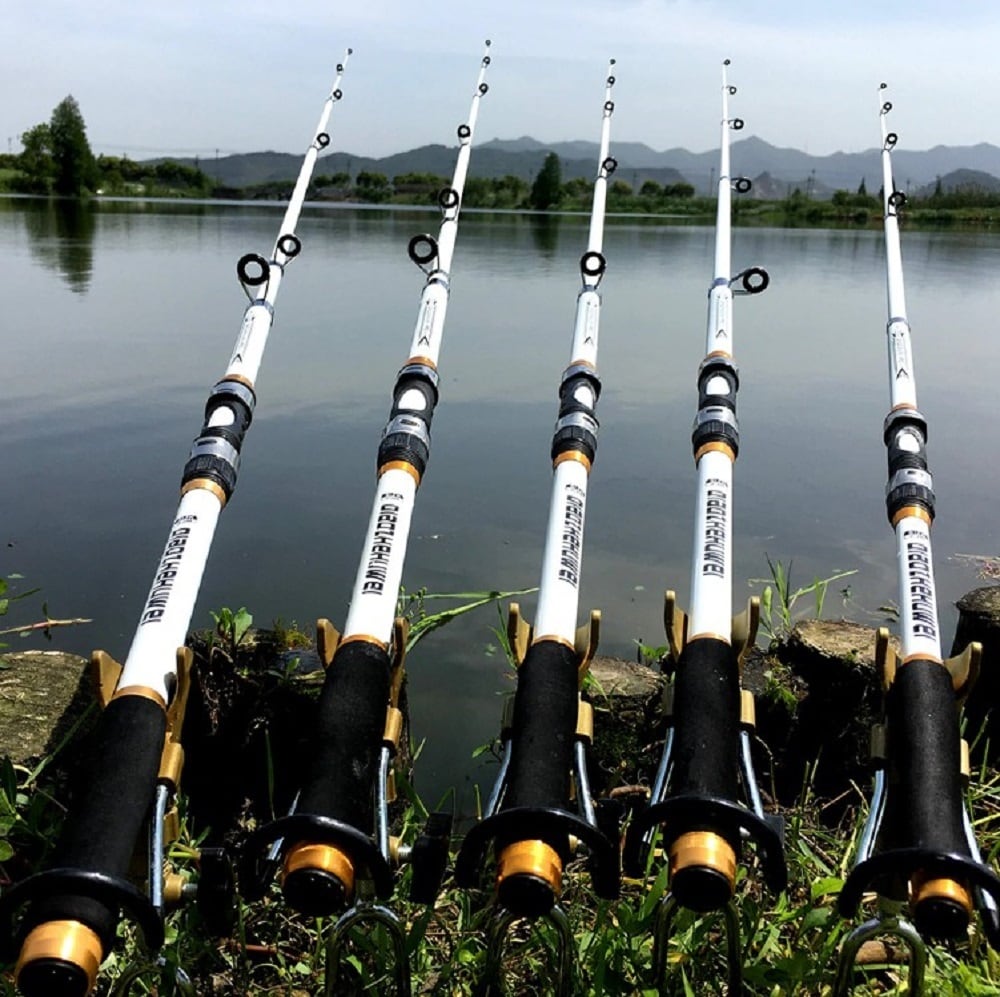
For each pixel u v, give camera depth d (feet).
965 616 11.16
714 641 6.46
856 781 10.67
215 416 7.55
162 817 5.73
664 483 17.92
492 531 15.83
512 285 33.88
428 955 7.97
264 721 9.90
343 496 16.83
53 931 4.99
